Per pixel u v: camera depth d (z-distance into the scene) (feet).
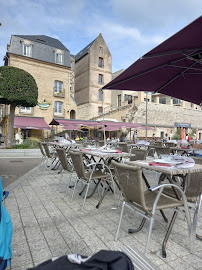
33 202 12.12
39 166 25.16
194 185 7.86
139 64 9.96
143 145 28.76
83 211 10.77
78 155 11.09
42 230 8.63
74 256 3.18
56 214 10.34
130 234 8.32
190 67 11.51
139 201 6.88
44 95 84.28
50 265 3.02
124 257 3.30
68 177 19.04
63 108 89.71
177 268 6.21
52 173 20.90
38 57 83.25
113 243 7.62
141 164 8.61
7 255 4.67
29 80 42.63
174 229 8.85
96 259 3.15
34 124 72.59
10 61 77.46
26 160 31.27
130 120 91.04
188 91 15.75
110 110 108.78
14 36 78.95
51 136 79.61
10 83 39.78
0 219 4.56
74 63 127.75
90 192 14.35
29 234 8.28
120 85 13.30
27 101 42.09
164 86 14.62
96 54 113.60
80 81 121.49
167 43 7.85
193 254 6.98
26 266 6.31
